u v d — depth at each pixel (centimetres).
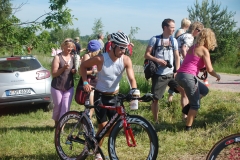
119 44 463
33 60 953
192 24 793
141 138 596
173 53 720
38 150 596
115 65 480
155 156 431
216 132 625
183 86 650
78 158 495
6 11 1366
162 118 770
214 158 385
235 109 802
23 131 732
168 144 592
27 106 1014
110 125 469
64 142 523
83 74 493
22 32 1383
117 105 462
